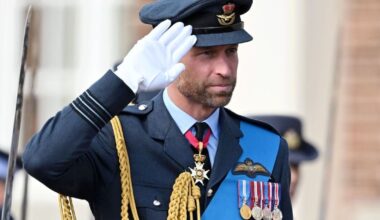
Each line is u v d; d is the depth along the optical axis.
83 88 28.61
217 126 14.13
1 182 19.92
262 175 14.11
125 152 13.80
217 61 13.69
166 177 13.86
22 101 13.93
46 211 27.78
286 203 14.30
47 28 28.72
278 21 27.12
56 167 13.27
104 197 13.80
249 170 14.09
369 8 28.61
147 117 14.05
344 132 28.61
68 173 13.41
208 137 14.05
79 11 28.67
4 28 28.69
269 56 27.09
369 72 28.72
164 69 13.43
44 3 28.67
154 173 13.84
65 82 28.64
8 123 28.67
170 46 13.48
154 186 13.82
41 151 13.24
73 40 28.69
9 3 28.67
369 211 28.34
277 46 27.09
